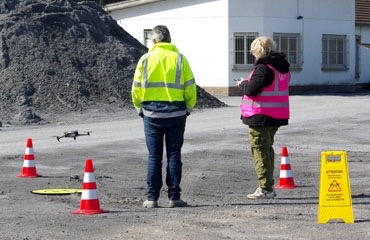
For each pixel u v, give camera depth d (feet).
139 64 45.62
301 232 38.40
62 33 133.28
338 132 92.22
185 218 42.22
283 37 175.11
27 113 108.58
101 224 40.47
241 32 171.22
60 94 119.85
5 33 129.08
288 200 48.85
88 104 119.75
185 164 66.03
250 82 48.01
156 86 45.39
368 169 63.82
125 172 61.57
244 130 92.68
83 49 131.75
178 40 177.68
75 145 78.95
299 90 178.29
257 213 43.80
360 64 194.80
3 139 85.87
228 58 170.50
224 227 39.75
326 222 40.55
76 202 47.55
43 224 40.47
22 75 121.80
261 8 170.91
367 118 108.88
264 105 48.26
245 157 70.79
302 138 86.33
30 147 58.75
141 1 181.57
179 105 45.68
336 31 185.16
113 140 83.35
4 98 116.37
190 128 95.14
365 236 37.37
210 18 172.65
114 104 122.01
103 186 54.13
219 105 133.08
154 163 45.98
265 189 49.60
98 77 127.13
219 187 54.60
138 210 44.93
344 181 40.52
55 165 65.00
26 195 50.16
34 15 134.51
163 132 45.98
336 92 182.39
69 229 39.22
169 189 46.26
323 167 40.50
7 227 39.70
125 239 36.88
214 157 70.59
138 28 184.03
